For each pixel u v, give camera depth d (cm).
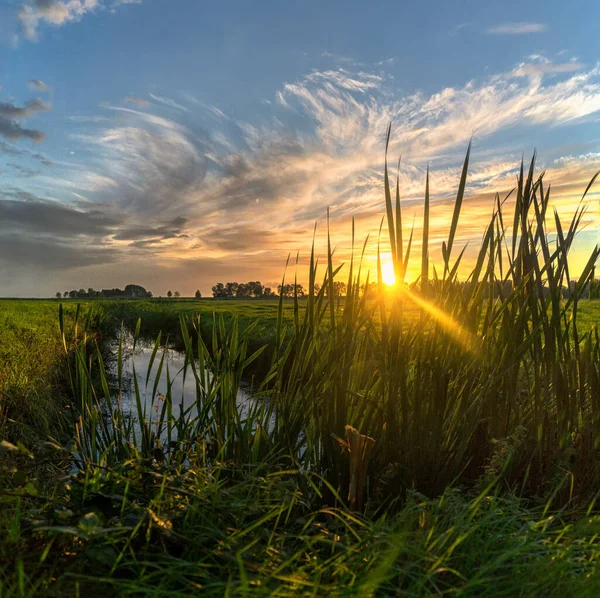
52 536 178
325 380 285
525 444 279
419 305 265
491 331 283
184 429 298
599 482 269
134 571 164
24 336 1115
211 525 195
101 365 300
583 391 294
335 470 267
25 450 199
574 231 283
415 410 260
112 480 208
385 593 160
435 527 188
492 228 269
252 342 775
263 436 296
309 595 141
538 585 161
